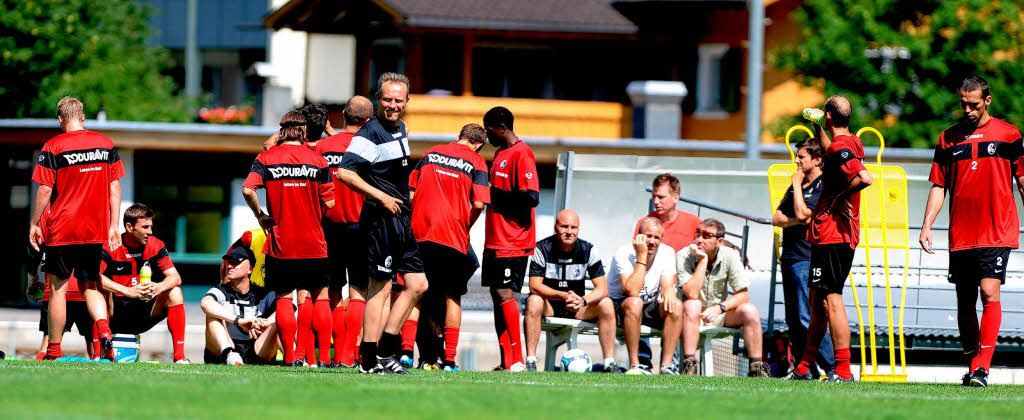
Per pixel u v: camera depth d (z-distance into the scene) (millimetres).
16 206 85750
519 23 102500
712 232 38812
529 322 38625
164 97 126438
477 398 21516
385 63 106188
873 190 40031
